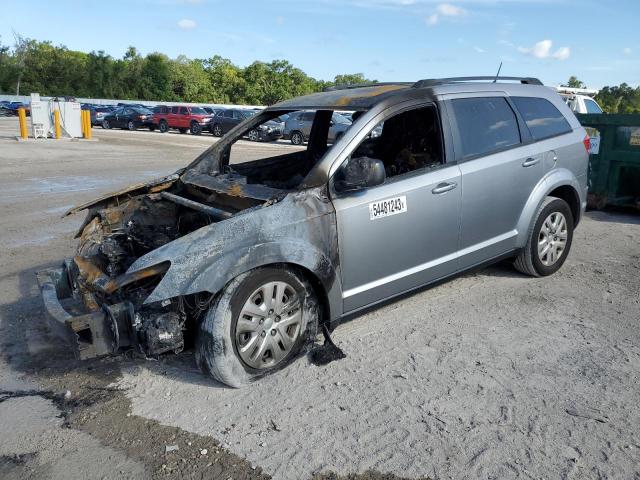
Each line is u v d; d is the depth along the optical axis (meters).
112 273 3.81
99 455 3.09
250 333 3.64
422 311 4.86
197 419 3.39
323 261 3.81
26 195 10.98
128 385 3.80
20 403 3.61
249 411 3.45
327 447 3.10
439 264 4.54
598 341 4.26
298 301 3.83
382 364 3.96
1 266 6.39
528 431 3.19
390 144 5.02
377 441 3.14
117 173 14.23
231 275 3.44
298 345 3.89
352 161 3.81
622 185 8.59
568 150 5.53
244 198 4.05
